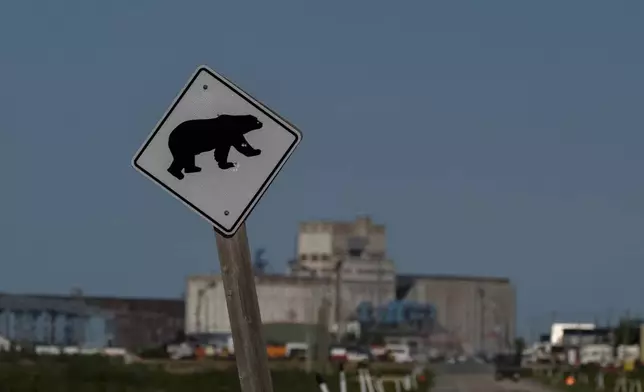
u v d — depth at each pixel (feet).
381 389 501.15
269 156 67.51
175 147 67.21
